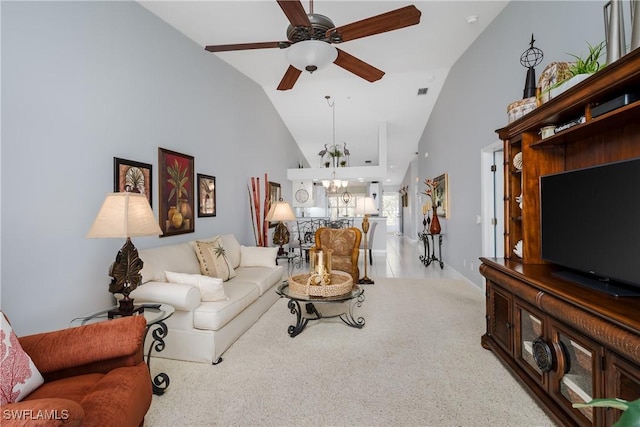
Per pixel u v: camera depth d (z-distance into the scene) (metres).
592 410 1.35
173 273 2.50
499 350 2.25
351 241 4.70
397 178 14.23
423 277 5.11
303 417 1.70
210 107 4.13
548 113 1.93
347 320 3.09
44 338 1.40
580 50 2.29
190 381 2.05
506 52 3.30
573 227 1.78
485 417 1.69
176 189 3.42
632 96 1.46
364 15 3.22
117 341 1.42
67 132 2.27
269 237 6.05
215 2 2.98
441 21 3.58
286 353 2.44
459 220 4.95
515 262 2.35
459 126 4.81
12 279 1.94
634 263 1.39
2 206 1.89
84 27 2.40
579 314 1.39
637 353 1.08
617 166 1.48
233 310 2.52
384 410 1.75
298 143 9.10
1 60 1.88
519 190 2.50
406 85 5.84
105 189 2.57
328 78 5.45
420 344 2.57
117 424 1.14
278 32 3.53
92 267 2.46
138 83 2.93
